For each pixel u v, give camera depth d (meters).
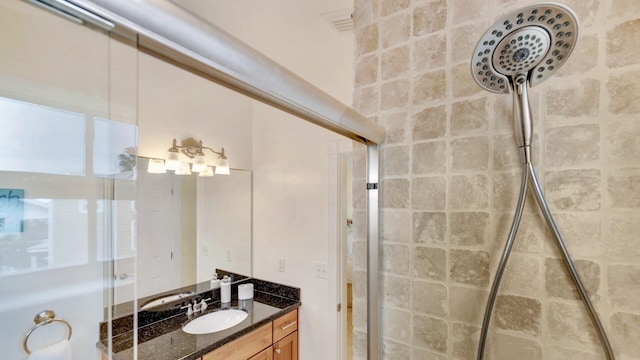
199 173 2.16
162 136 1.93
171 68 1.98
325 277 2.16
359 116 0.81
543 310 0.71
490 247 0.78
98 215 0.73
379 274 0.96
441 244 0.86
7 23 0.55
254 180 2.54
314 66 2.21
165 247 1.96
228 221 2.35
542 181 0.72
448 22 0.86
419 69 0.90
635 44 0.63
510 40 0.58
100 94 0.59
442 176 0.86
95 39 0.46
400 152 0.93
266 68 0.49
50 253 0.73
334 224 2.13
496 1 0.79
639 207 0.62
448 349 0.84
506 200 0.76
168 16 0.34
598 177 0.66
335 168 2.13
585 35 0.68
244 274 2.46
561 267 0.69
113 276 0.78
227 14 2.23
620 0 0.65
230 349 1.72
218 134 2.28
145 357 1.48
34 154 0.68
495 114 0.78
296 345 2.23
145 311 1.85
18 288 0.71
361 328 1.02
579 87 0.68
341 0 2.06
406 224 0.92
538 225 0.72
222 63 0.42
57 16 0.39
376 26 1.00
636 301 0.62
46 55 0.58
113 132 0.62
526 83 0.66
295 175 2.32
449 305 0.84
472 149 0.81
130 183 0.68
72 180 0.70
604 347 0.65
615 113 0.64
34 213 0.71
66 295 0.76
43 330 0.74
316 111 0.65
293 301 2.26
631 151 0.63
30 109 0.64
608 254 0.65
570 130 0.69
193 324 1.90
